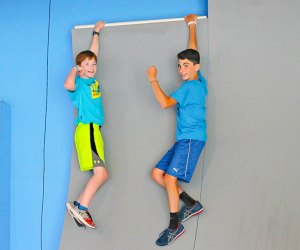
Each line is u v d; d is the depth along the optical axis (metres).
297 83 2.96
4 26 3.34
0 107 3.17
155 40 3.14
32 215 3.16
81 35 3.19
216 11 3.08
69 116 3.23
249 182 2.93
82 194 2.94
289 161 2.91
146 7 3.27
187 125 2.84
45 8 3.35
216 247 2.88
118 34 3.17
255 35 3.04
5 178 3.17
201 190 2.96
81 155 2.92
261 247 2.85
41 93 3.28
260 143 2.95
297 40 3.00
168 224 2.94
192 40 3.05
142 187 3.01
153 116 3.08
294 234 2.84
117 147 3.08
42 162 3.21
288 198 2.88
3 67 3.33
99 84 3.15
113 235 2.97
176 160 2.82
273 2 3.05
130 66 3.14
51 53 3.31
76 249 2.97
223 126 2.99
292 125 2.93
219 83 3.03
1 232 3.08
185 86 2.87
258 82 3.00
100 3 3.32
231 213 2.91
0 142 3.16
